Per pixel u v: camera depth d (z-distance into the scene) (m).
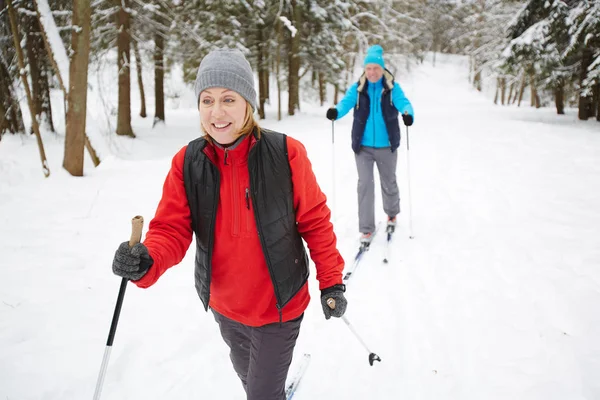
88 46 6.67
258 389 1.64
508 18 23.38
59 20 9.84
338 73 17.69
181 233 1.54
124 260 1.27
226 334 1.76
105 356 1.51
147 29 12.12
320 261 1.66
